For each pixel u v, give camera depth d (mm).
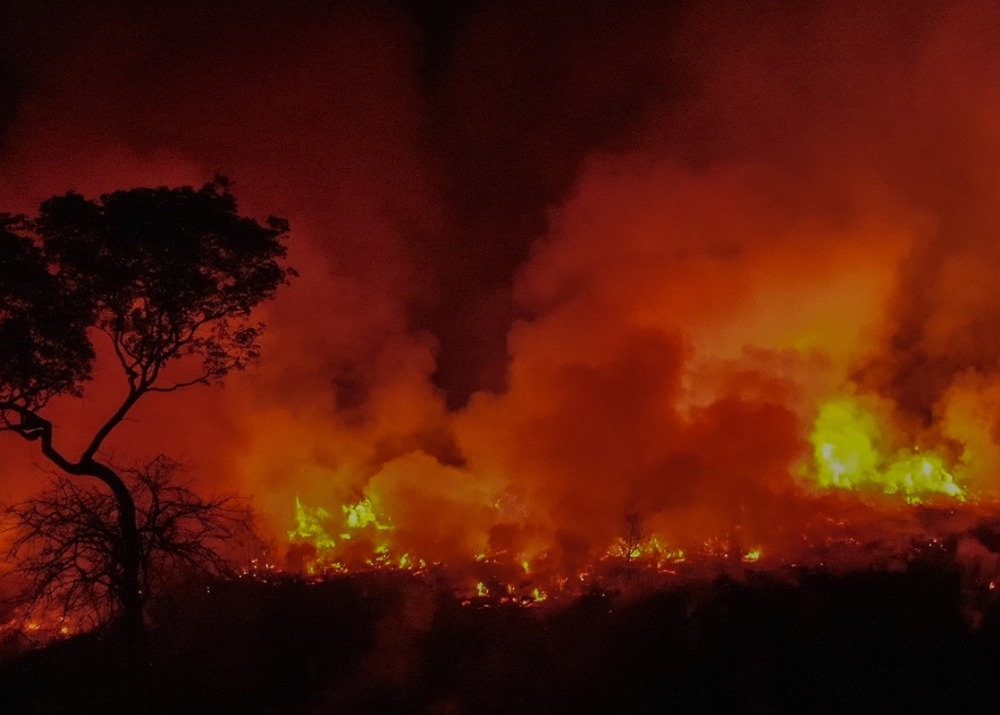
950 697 10188
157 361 11695
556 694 10875
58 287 10789
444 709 10688
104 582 11328
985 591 12781
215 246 11188
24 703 10992
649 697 10648
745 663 11148
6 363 10570
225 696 11141
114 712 10789
